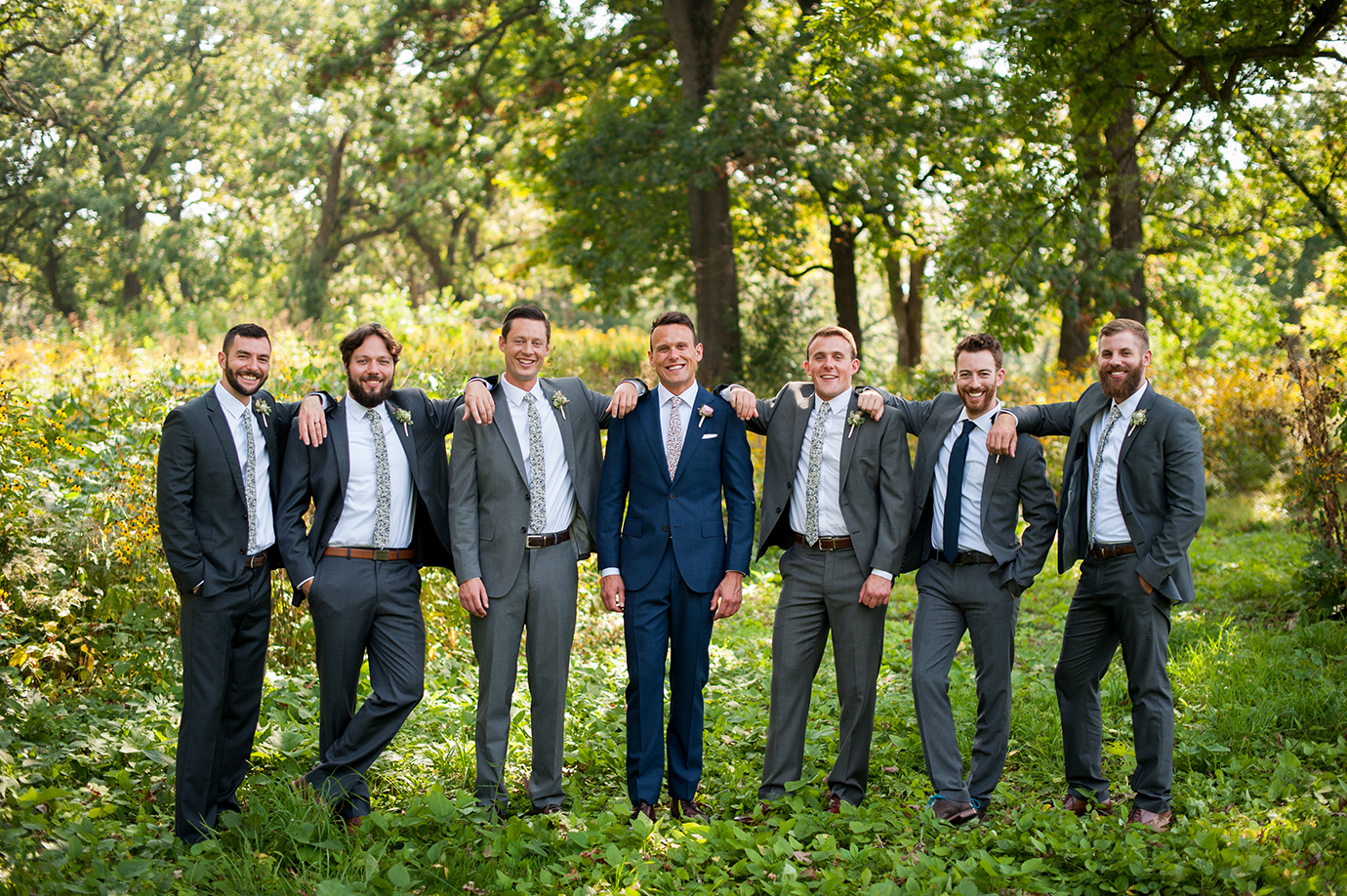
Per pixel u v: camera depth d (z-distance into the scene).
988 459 4.22
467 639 6.26
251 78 33.53
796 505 4.29
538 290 39.06
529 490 4.05
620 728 5.06
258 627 3.86
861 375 16.02
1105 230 15.80
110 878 3.13
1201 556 9.24
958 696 5.59
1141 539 3.99
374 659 3.97
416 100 22.03
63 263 33.03
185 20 32.31
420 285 37.19
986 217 13.04
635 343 20.98
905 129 15.02
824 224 22.69
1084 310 15.09
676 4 15.90
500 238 35.94
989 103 15.07
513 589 4.03
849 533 4.19
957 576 4.22
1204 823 3.78
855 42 14.01
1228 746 4.70
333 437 3.96
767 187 15.05
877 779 4.60
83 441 6.14
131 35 31.64
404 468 4.04
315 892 3.21
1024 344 13.63
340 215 33.94
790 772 4.26
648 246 17.30
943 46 16.33
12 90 18.62
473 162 19.36
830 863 3.60
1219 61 10.08
